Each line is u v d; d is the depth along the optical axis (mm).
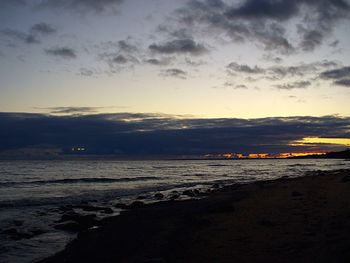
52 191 36969
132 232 15117
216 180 55594
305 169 96625
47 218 20391
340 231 10648
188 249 10734
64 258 11562
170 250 10953
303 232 11547
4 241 14812
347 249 8180
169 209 21500
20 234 15953
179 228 15008
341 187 25797
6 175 63562
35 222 19141
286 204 18953
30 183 46625
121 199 30453
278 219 14312
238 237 11734
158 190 38875
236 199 24250
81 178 56031
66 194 34094
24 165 121062
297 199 20812
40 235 16016
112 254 11797
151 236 13961
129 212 20891
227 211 17641
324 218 13516
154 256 10477
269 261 8812
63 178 56344
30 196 32000
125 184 46969
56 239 15273
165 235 13773
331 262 7707
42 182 48281
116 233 15078
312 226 12328
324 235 10586
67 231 16844
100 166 119562
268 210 17109
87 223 18453
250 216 15812
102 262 10953
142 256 10766
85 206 24719
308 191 25031
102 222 18391
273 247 10094
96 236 14617
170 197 31203
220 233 12586
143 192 36688
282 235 11445
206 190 37062
